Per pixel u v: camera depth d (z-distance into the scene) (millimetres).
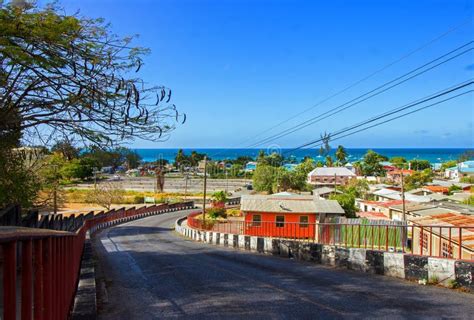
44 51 6344
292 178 89375
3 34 5957
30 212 13914
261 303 8312
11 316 2654
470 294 8883
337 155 156125
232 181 130375
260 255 17094
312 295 8938
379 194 68125
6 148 9469
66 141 7867
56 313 4809
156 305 8359
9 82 7074
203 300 8672
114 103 7074
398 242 25859
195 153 179000
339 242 27156
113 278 11586
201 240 28047
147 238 31375
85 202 74000
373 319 7156
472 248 17125
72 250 7570
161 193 93812
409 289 9391
